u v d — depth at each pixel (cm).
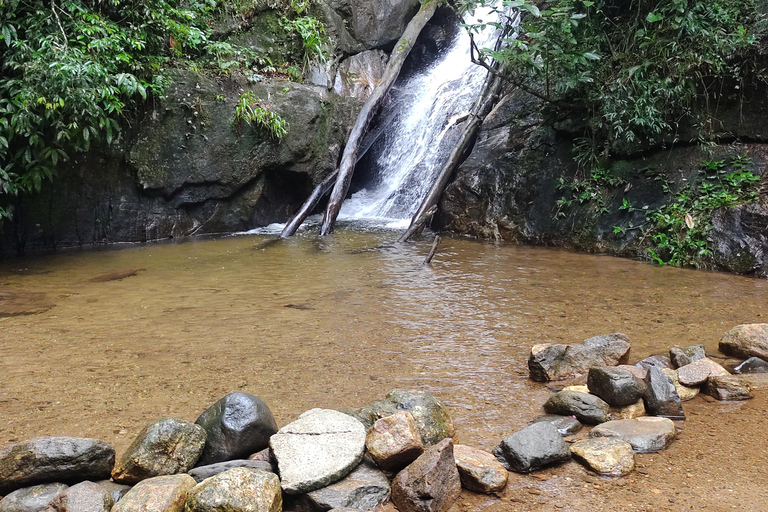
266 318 508
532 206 920
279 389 356
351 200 1273
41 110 755
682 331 470
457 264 745
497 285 630
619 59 842
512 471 271
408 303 559
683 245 727
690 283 631
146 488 232
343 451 261
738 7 764
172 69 923
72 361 403
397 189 1193
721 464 272
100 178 879
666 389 327
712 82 780
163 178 926
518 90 1076
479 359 411
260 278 664
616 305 547
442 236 973
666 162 817
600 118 853
